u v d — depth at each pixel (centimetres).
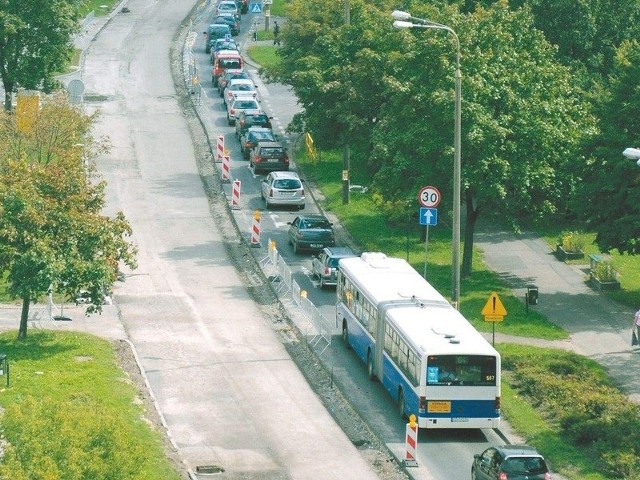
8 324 11588
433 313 10094
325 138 16088
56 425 6919
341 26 16475
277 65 19050
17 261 10594
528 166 12588
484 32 12938
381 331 10306
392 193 13350
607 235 12388
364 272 11244
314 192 16650
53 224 10694
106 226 10819
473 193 13025
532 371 10431
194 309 12425
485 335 11462
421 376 9294
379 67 15312
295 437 9481
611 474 8638
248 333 11800
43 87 18300
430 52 12700
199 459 8988
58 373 10094
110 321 11912
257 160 17312
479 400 9344
